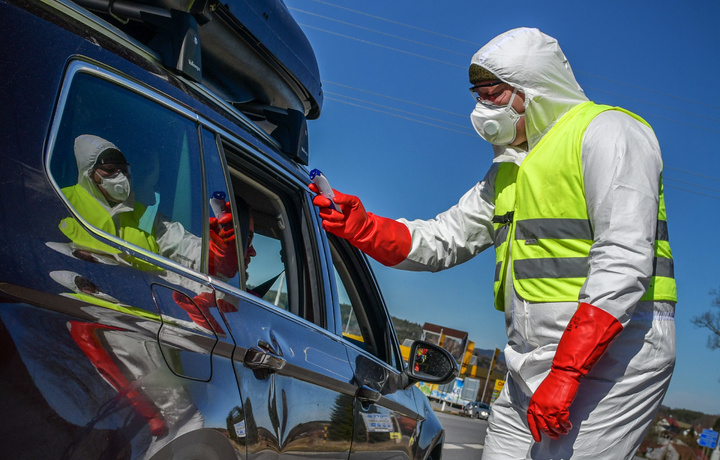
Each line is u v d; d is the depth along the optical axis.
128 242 1.57
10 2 1.39
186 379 1.55
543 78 2.21
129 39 1.78
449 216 2.74
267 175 2.38
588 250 2.14
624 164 2.04
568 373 1.95
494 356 70.94
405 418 3.08
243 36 2.37
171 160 1.79
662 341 2.16
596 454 2.12
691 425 40.44
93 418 1.28
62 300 1.28
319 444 2.22
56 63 1.43
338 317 2.67
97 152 1.52
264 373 1.90
